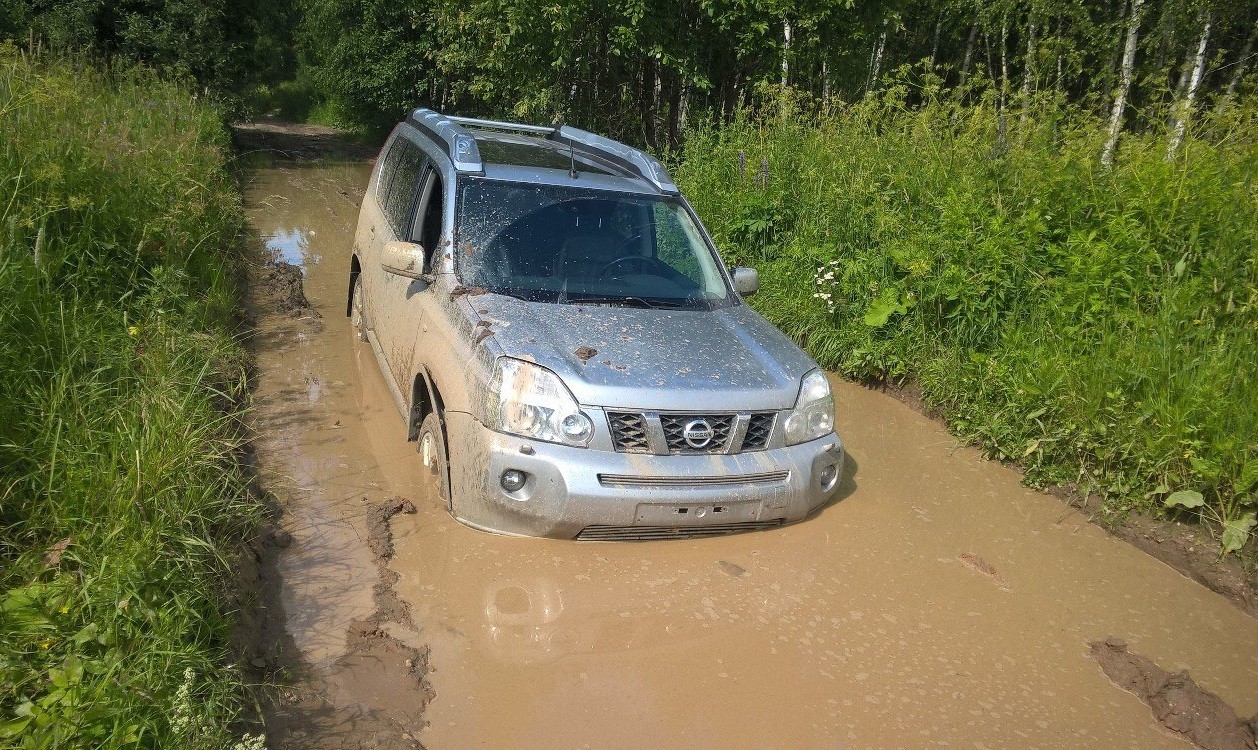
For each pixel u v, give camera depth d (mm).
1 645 2773
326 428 5473
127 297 5961
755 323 4973
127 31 17953
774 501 4207
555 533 3975
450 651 3447
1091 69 15883
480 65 14547
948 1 17719
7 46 8836
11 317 4438
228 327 6812
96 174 6719
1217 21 14242
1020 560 4594
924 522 4902
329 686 3195
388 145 7371
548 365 3998
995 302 6684
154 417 4105
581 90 14125
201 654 2930
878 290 7391
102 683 2604
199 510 3725
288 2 31422
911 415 6742
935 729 3225
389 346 5613
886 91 10516
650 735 3074
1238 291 5934
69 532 3441
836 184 8359
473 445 4023
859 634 3764
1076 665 3713
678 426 4012
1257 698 3609
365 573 3926
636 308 4766
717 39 13430
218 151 13203
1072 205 6984
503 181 5246
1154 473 5164
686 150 11625
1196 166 6652
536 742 2998
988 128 8242
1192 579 4598
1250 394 5180
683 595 3895
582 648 3514
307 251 10656
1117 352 5738
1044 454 5629
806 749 3066
